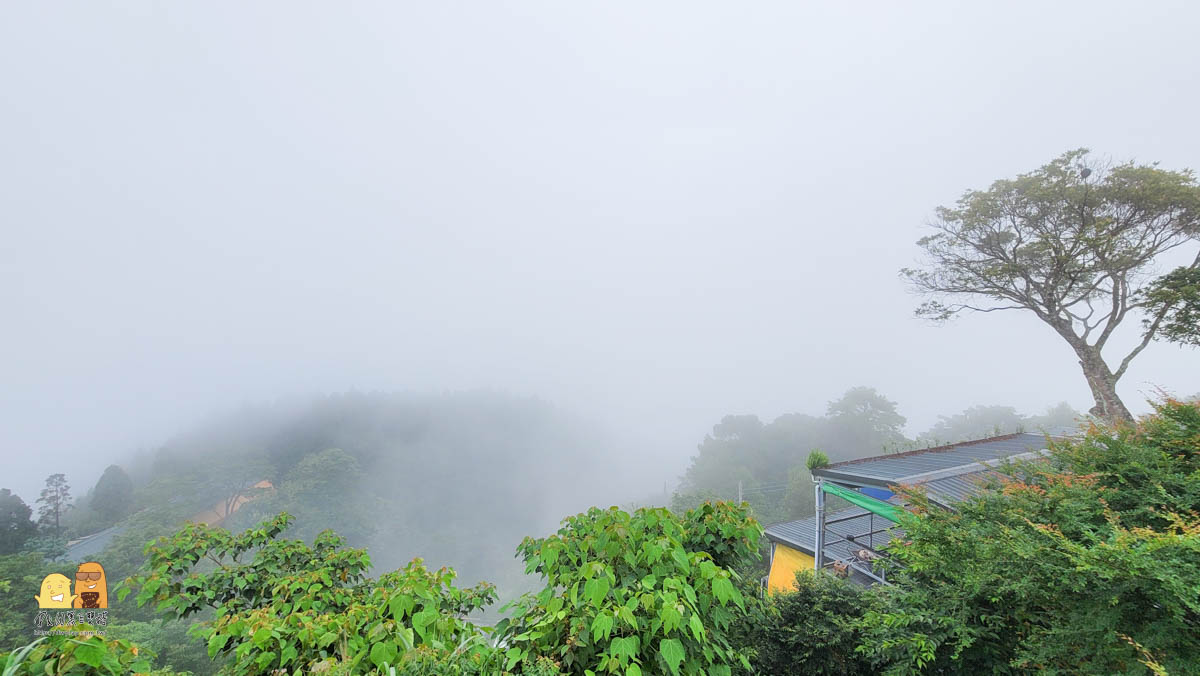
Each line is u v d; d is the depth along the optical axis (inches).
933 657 184.9
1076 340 771.4
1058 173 746.2
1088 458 221.8
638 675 90.7
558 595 122.8
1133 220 705.6
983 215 812.0
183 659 929.5
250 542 205.9
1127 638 137.1
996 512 213.2
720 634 120.6
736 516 149.0
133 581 178.2
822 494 418.9
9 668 72.2
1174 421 215.5
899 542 238.4
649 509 149.3
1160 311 621.0
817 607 247.9
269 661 105.7
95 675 78.8
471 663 97.7
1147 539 138.3
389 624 108.3
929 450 517.3
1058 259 722.8
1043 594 163.9
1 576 1236.5
